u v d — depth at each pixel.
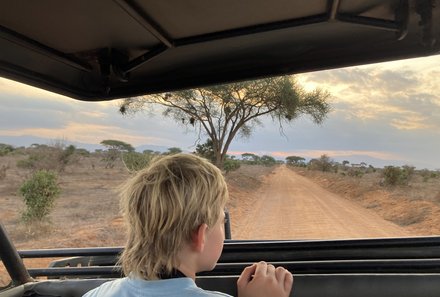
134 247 1.30
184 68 2.17
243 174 29.88
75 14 1.72
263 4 1.65
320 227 11.69
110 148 33.22
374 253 2.16
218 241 1.33
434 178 28.38
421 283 1.81
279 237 10.46
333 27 1.77
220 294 1.27
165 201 1.26
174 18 1.77
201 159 1.39
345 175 39.06
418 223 11.86
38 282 2.22
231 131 8.56
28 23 1.79
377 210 15.23
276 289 1.53
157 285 1.25
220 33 1.88
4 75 1.98
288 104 12.45
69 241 10.23
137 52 2.08
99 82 2.29
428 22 1.57
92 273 2.35
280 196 19.84
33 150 29.56
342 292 1.85
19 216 13.74
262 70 2.10
